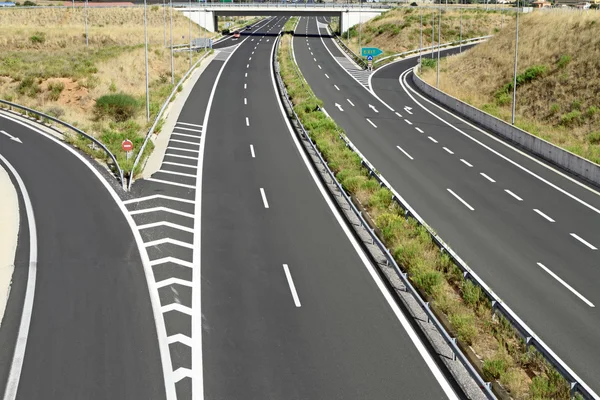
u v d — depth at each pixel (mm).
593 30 52375
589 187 30234
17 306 16656
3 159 32031
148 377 13500
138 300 17109
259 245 21344
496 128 41875
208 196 26625
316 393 12992
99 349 14594
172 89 51281
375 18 110562
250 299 17312
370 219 23375
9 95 49500
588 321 17016
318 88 58250
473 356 14047
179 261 19797
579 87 47156
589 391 11688
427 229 21469
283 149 35188
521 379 13320
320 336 15375
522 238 23266
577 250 22234
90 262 19578
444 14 103250
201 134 38312
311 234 22547
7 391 12922
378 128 42375
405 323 16141
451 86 58875
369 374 13734
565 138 40875
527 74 52250
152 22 115062
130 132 36594
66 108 47344
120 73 60531
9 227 22562
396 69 73125
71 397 12758
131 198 26047
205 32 109688
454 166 33375
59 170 30109
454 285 18359
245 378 13508
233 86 56406
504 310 15430
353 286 18328
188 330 15547
